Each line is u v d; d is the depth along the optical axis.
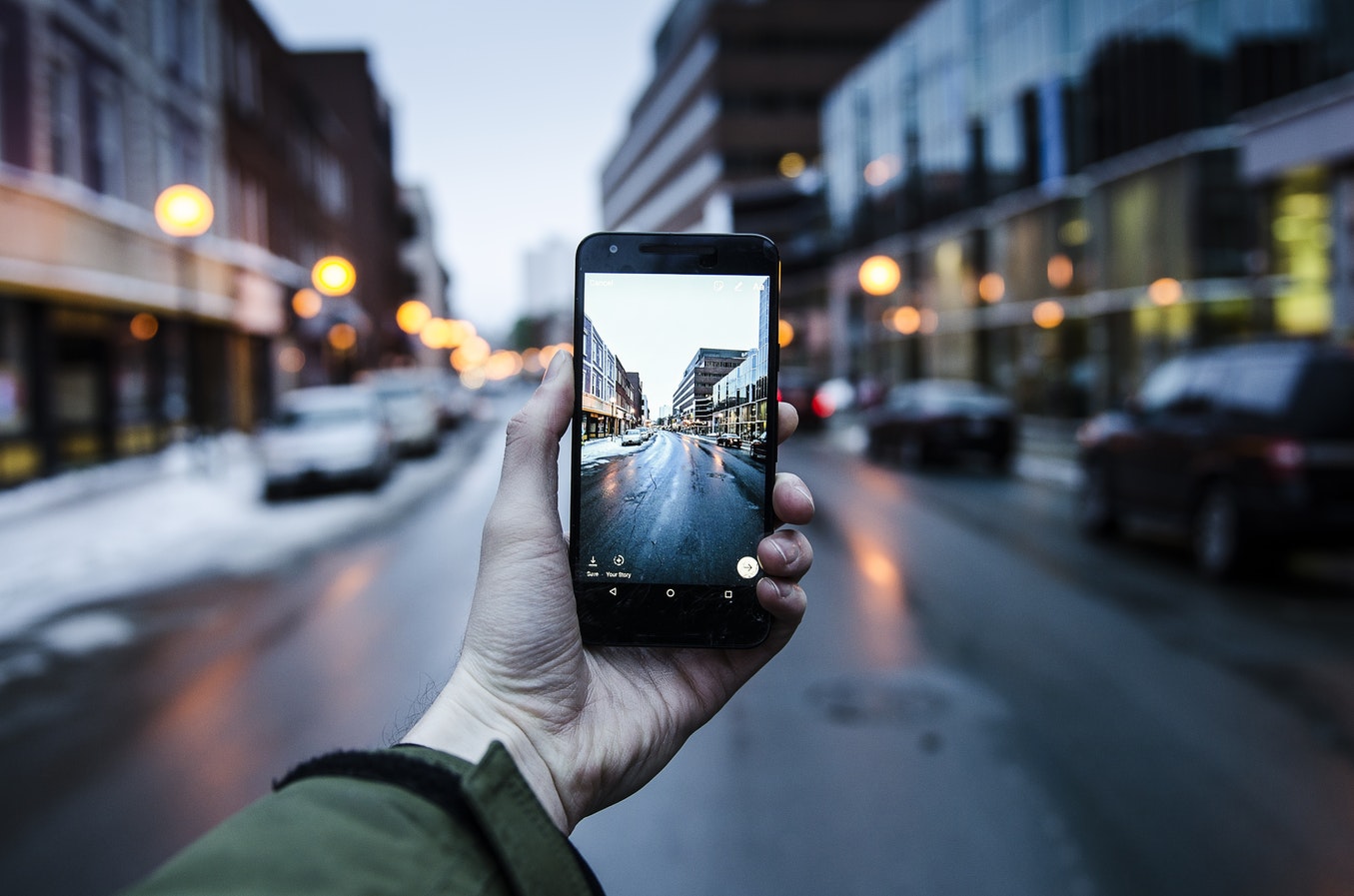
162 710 5.84
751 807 4.19
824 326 54.94
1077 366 25.75
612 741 1.29
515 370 126.50
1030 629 7.30
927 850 3.76
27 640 7.74
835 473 19.30
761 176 70.31
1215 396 9.47
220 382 28.38
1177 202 21.11
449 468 22.27
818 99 71.25
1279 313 18.36
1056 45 26.08
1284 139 15.92
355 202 60.12
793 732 5.10
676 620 1.45
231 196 28.56
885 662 6.42
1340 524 8.18
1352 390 8.27
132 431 21.22
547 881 0.78
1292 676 6.07
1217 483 9.11
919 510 13.98
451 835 0.74
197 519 14.34
